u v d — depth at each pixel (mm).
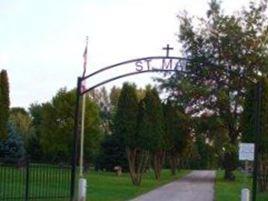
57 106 67438
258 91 24031
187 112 57375
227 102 55812
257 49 56625
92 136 67750
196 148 89500
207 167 110938
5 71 47969
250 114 33156
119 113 41500
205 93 54875
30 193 27047
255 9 57375
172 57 25125
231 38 56656
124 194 32250
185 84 55094
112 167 62375
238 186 45000
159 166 52125
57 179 35188
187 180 53938
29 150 70125
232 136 57469
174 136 58719
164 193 34625
